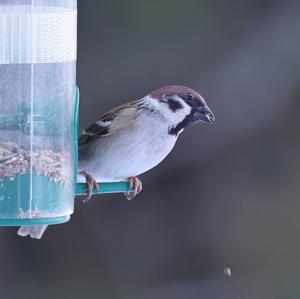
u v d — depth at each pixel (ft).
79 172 30.53
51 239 50.65
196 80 50.62
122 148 31.12
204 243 50.49
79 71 50.26
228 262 50.31
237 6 51.47
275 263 50.57
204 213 50.49
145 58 50.65
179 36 50.96
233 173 50.65
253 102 50.62
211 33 51.03
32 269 50.57
